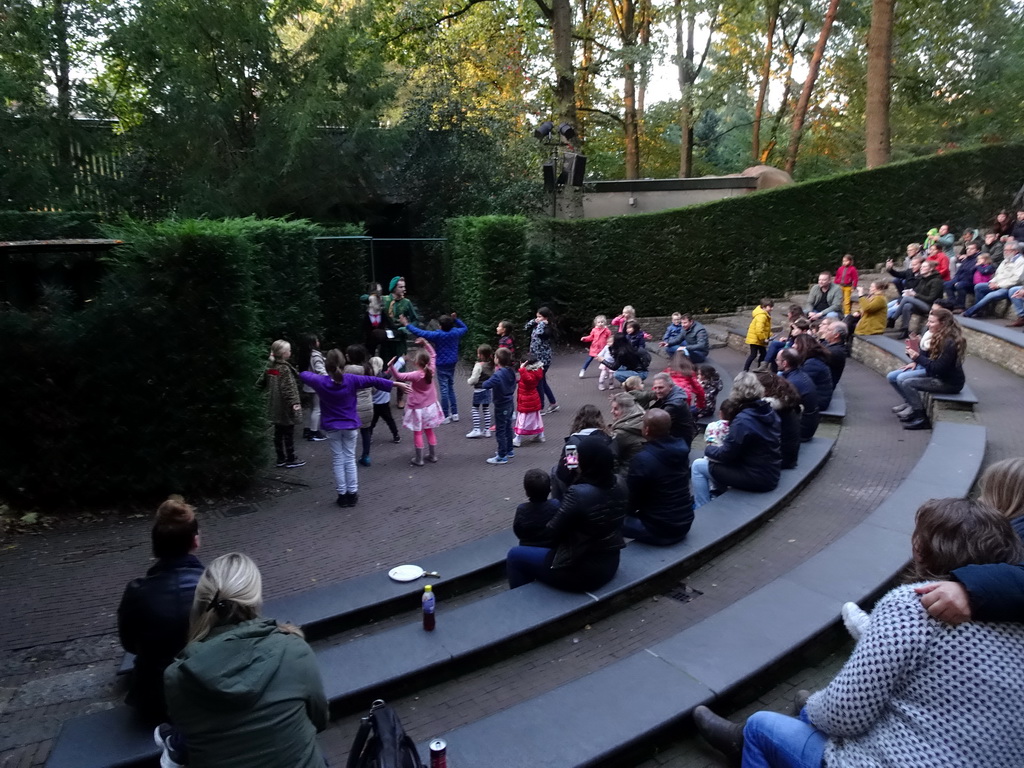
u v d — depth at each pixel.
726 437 7.39
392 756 2.89
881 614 2.36
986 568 2.21
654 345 20.16
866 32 28.56
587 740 3.87
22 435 8.05
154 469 8.43
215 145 18.61
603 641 5.20
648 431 6.16
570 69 24.30
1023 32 26.53
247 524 7.88
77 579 6.61
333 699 4.33
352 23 19.80
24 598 6.24
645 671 4.46
